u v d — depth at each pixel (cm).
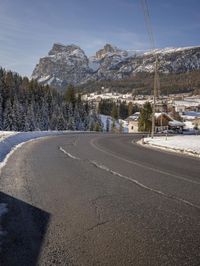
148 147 2150
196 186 795
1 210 548
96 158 1325
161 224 498
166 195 689
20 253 381
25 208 565
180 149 1856
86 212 551
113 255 380
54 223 490
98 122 12462
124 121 15888
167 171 1034
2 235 437
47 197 646
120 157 1403
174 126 8488
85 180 830
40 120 9600
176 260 371
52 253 383
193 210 579
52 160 1205
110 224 491
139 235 448
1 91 9206
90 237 436
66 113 11000
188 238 441
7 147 1591
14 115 7762
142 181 840
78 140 2569
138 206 597
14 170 945
